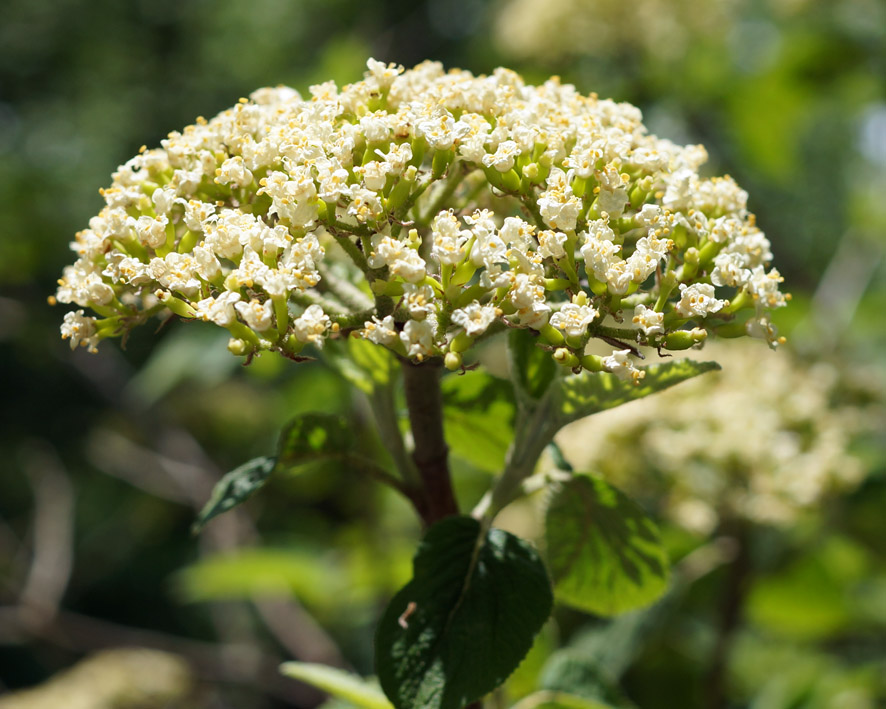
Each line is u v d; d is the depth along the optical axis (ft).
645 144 6.82
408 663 6.02
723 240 6.11
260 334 5.72
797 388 13.60
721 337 6.15
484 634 6.09
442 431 7.09
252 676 20.35
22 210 29.86
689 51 21.31
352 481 22.89
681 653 14.98
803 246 34.78
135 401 23.76
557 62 22.02
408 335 5.39
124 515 45.42
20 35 53.83
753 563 14.03
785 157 22.30
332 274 7.60
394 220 5.84
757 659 18.02
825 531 15.57
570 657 9.82
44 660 30.78
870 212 22.59
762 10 24.38
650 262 5.73
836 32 22.26
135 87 54.39
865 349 20.62
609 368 5.50
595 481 7.35
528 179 5.97
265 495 27.07
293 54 52.80
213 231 5.71
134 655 21.44
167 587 47.60
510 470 7.00
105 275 6.20
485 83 6.49
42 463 24.16
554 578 7.85
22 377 48.65
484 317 5.33
